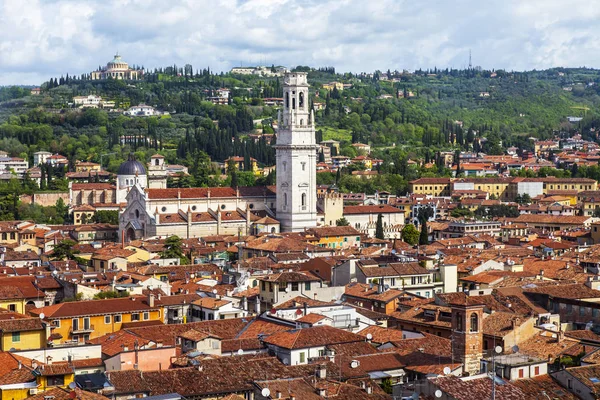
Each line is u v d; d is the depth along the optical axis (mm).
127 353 182750
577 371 160875
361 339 194875
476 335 178125
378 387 167250
